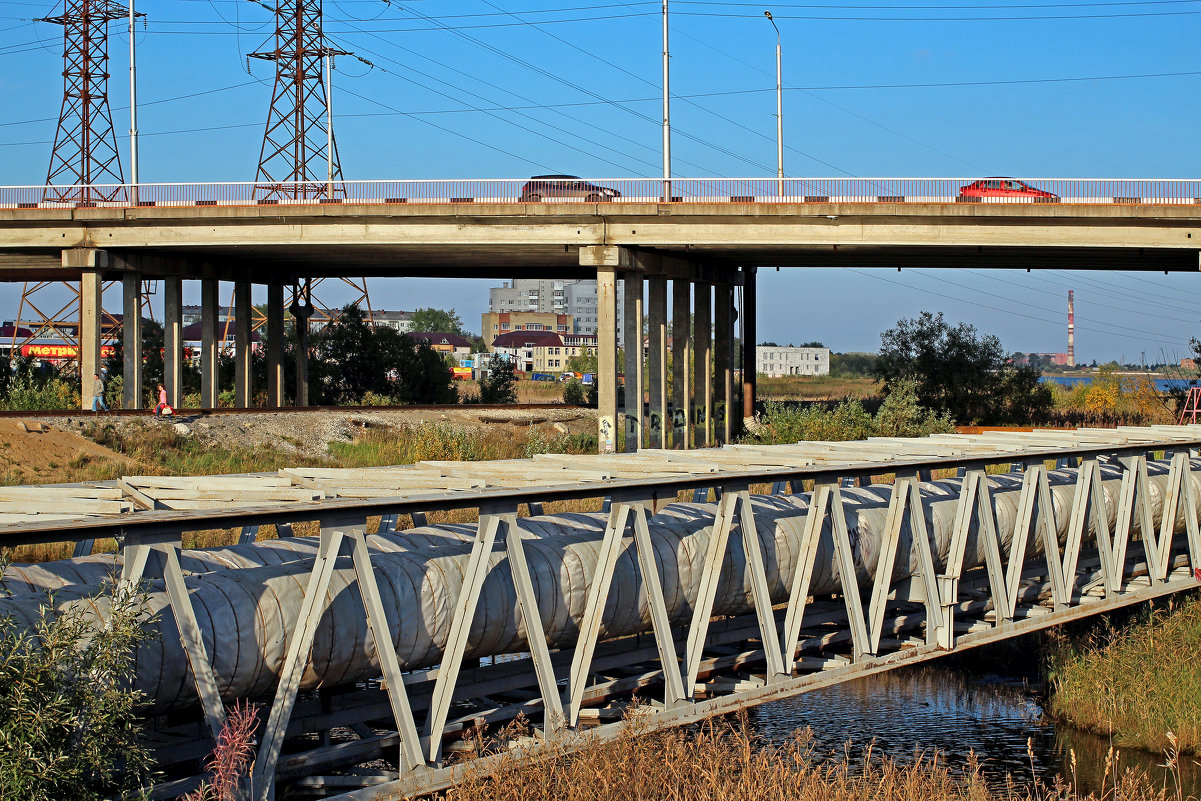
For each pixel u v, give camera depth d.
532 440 43.22
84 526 7.65
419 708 11.17
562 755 10.24
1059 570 16.45
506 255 46.19
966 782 13.02
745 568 13.16
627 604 11.90
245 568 9.77
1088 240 38.56
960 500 15.03
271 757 8.62
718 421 52.94
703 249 42.84
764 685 12.72
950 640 14.74
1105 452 17.20
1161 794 13.23
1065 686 17.98
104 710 7.65
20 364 58.84
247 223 42.41
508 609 10.80
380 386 68.00
